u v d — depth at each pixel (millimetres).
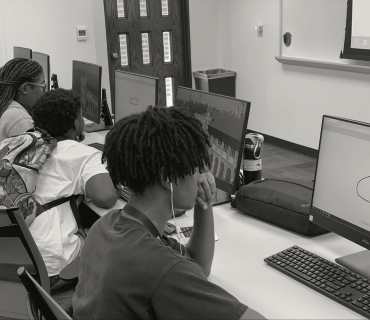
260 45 5230
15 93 2662
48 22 4906
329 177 1521
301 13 4602
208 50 5926
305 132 4855
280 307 1280
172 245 1322
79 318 1020
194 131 1054
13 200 1807
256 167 2074
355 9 3984
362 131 1393
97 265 1002
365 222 1409
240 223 1847
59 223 1903
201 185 1365
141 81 2633
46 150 1916
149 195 1055
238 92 5766
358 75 4141
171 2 5629
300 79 4770
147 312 926
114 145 1042
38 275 1559
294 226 1703
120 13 5359
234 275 1456
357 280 1354
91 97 3291
